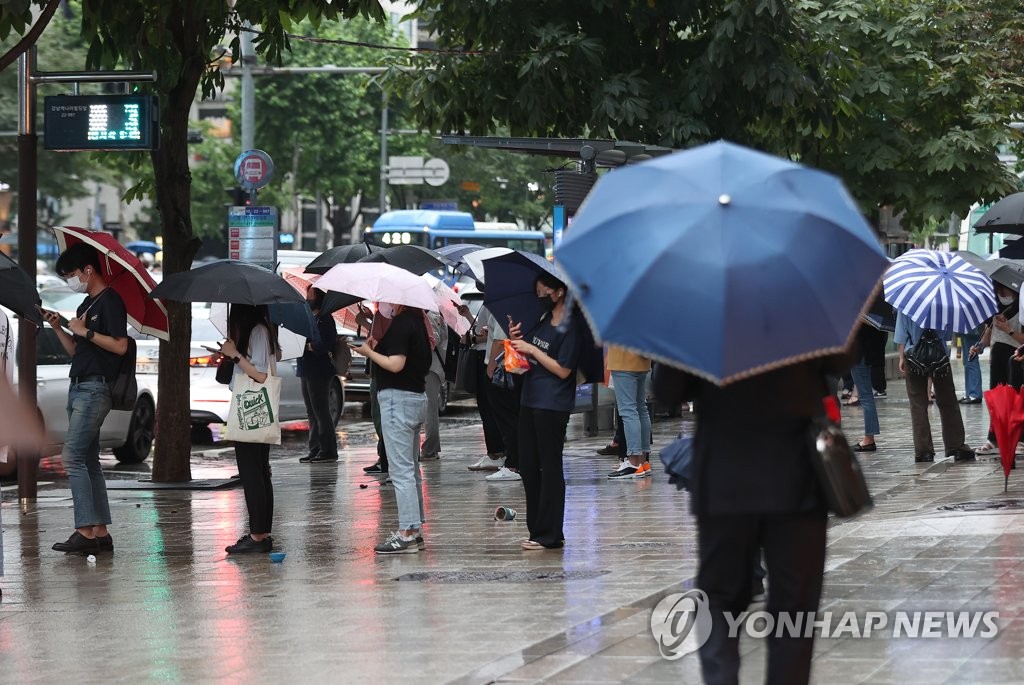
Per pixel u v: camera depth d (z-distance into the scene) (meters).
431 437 29.50
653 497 22.25
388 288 17.17
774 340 8.09
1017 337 25.41
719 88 30.23
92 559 17.91
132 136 23.83
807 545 8.85
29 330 24.14
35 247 24.06
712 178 8.38
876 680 10.12
